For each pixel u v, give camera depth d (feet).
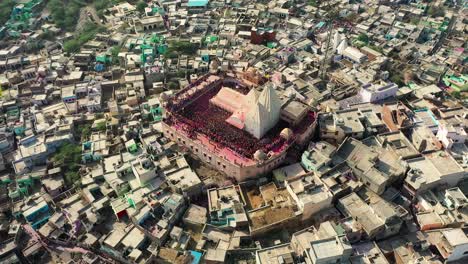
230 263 391.45
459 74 634.43
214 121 526.98
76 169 493.36
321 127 505.66
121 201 440.86
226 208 418.92
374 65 633.61
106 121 553.23
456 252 371.76
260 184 460.14
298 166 468.75
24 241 430.20
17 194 469.98
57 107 590.55
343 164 450.71
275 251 376.07
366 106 550.36
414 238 393.50
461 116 517.55
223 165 469.16
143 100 598.75
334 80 622.95
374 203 412.98
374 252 379.14
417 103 561.43
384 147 480.64
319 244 357.61
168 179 445.78
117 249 396.57
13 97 606.55
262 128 493.36
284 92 562.25
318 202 408.87
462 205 404.36
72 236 420.36
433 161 451.12
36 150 504.02
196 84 587.27
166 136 528.22
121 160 484.74
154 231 405.80
